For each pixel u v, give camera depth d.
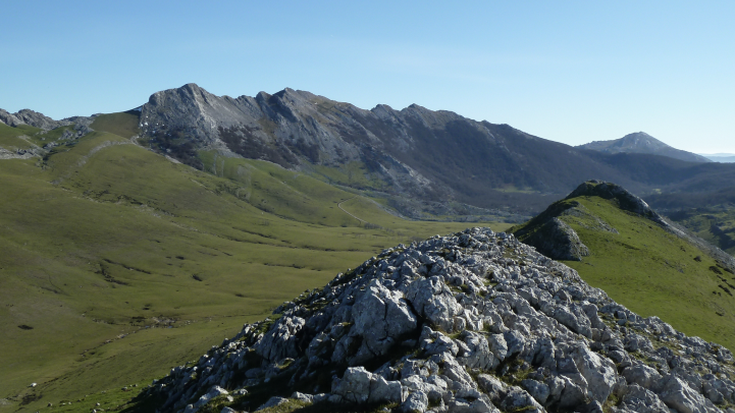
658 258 126.75
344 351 44.97
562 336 46.12
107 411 80.31
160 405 72.94
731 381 44.47
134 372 144.25
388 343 43.06
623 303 91.81
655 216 171.00
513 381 38.59
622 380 40.44
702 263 136.88
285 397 40.72
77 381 144.88
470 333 41.62
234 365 61.66
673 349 50.53
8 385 151.12
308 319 61.88
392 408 32.47
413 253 66.50
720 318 96.31
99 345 197.38
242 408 42.00
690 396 39.16
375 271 69.38
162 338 188.00
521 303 51.47
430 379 35.22
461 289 53.00
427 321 44.44
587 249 126.56
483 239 86.62
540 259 78.69
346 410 33.44
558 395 37.28
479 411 32.94
